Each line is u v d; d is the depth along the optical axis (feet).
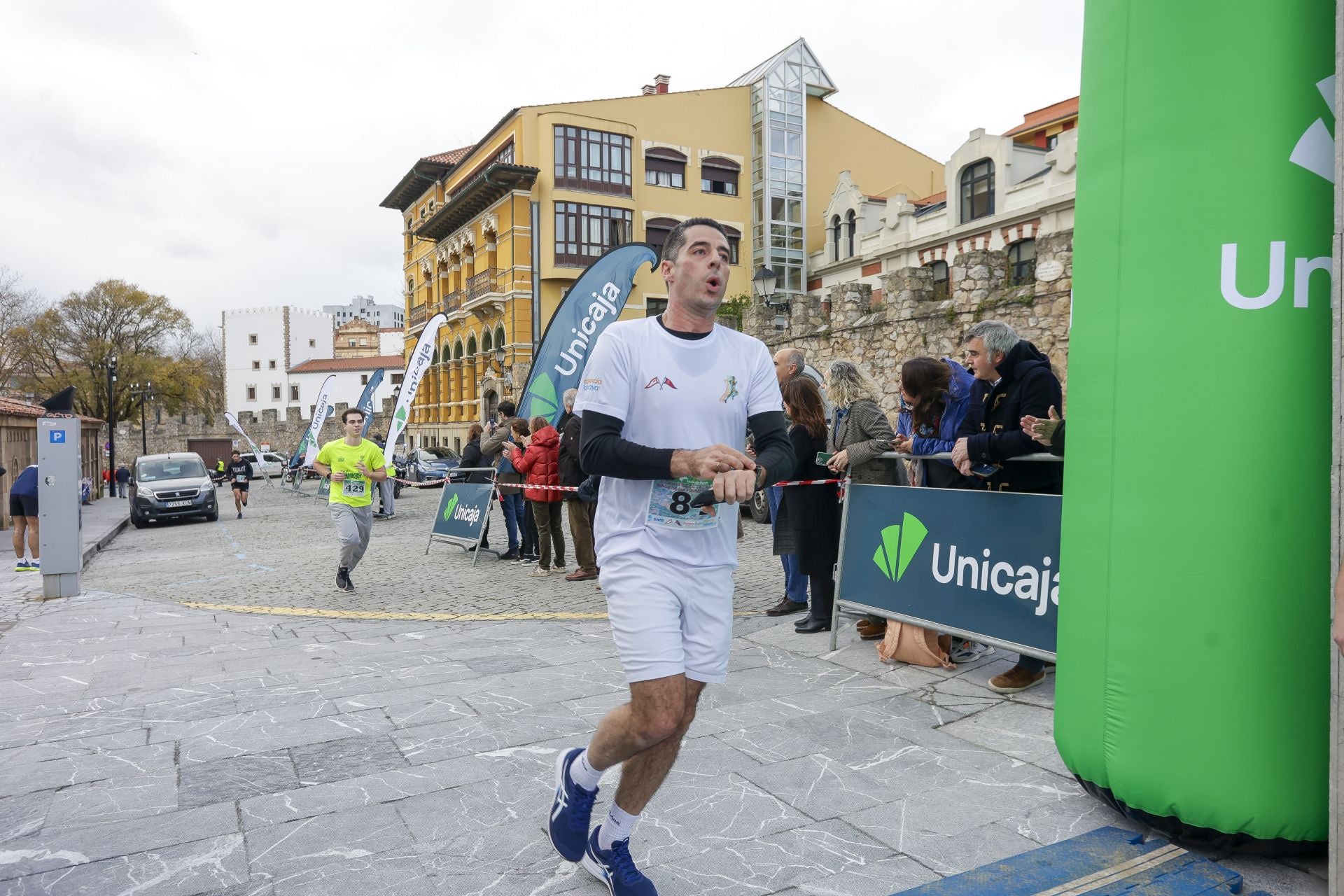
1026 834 8.61
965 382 16.05
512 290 107.86
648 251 33.27
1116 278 8.14
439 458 90.89
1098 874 7.73
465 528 35.47
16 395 172.24
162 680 15.51
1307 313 7.36
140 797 9.92
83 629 21.18
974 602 13.47
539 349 33.42
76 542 27.14
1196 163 7.58
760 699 13.25
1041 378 12.78
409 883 7.84
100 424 111.75
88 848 8.64
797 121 119.44
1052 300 44.34
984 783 9.89
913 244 87.45
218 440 184.75
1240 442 7.42
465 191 112.06
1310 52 7.34
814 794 9.65
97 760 11.23
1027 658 13.30
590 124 107.34
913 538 14.62
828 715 12.41
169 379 176.55
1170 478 7.72
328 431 166.40
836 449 17.26
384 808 9.46
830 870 7.97
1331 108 7.37
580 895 7.57
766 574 28.35
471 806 9.50
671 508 6.93
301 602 25.53
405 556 36.19
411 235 150.30
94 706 13.82
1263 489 7.39
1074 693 8.70
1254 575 7.43
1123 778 8.16
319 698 13.88
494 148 115.34
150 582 32.42
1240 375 7.42
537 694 13.84
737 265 118.01
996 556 13.12
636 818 7.34
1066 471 8.90
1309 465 7.38
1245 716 7.50
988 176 78.54
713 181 117.70
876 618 16.80
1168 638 7.76
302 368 301.22
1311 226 7.36
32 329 164.96
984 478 14.23
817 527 17.47
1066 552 8.86
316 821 9.16
